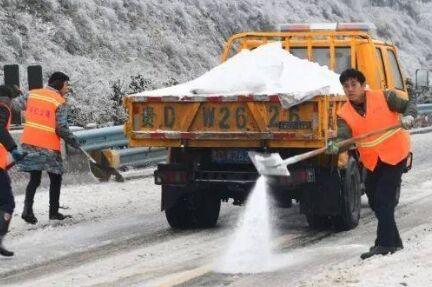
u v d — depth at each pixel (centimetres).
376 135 952
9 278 938
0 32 2431
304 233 1207
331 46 1378
